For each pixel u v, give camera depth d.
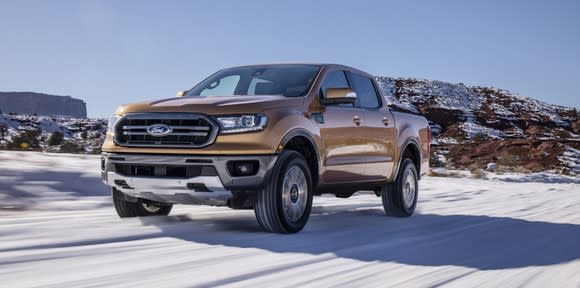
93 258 3.82
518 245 4.98
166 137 5.22
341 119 6.28
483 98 137.75
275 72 6.52
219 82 6.70
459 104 131.00
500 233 5.78
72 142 22.30
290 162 5.36
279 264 3.80
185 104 5.29
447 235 5.56
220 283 3.21
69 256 3.85
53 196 7.63
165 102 5.45
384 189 7.46
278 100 5.57
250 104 5.29
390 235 5.47
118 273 3.39
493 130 114.88
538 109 132.00
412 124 7.94
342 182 6.38
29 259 3.71
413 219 7.13
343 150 6.28
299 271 3.61
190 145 5.12
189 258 3.93
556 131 80.62
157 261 3.79
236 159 5.09
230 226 5.71
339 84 6.65
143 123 5.32
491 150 46.28
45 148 22.16
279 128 5.32
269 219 5.27
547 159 42.72
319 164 5.88
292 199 5.46
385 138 7.16
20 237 4.49
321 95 6.16
